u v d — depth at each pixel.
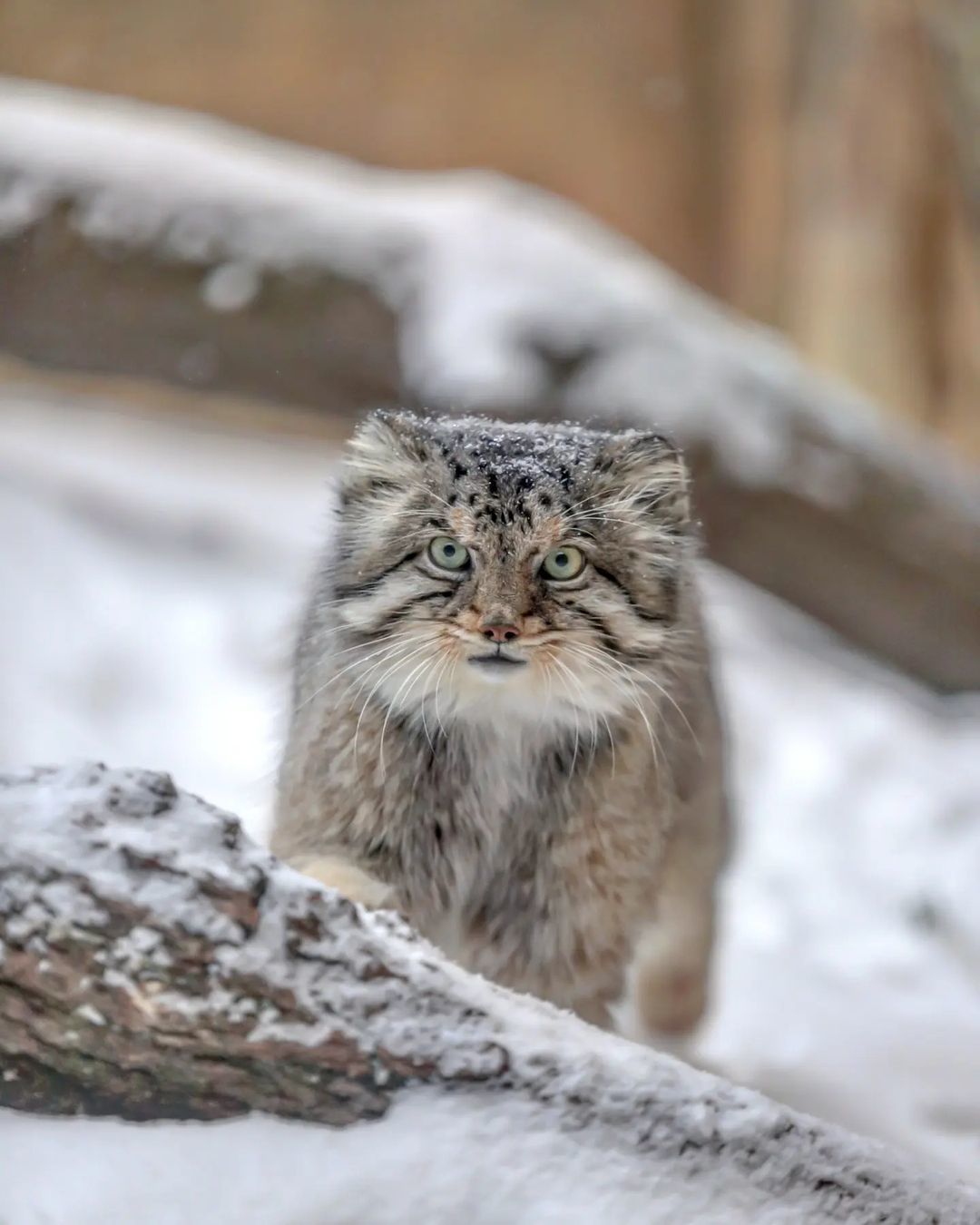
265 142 13.55
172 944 3.91
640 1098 4.02
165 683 11.71
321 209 11.93
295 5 16.33
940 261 16.61
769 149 17.30
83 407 15.94
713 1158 3.98
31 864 3.93
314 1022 3.95
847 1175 4.07
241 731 11.23
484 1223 3.69
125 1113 3.93
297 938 4.04
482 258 11.70
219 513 14.41
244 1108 3.93
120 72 16.02
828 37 16.94
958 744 12.29
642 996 7.55
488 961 6.04
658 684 5.79
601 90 17.14
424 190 12.52
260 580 13.37
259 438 16.16
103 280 11.71
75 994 3.87
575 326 11.49
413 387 11.48
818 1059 7.76
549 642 5.60
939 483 12.45
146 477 14.86
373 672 5.73
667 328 11.77
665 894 6.75
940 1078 7.66
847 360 16.89
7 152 11.66
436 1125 3.88
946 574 12.38
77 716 11.11
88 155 11.77
